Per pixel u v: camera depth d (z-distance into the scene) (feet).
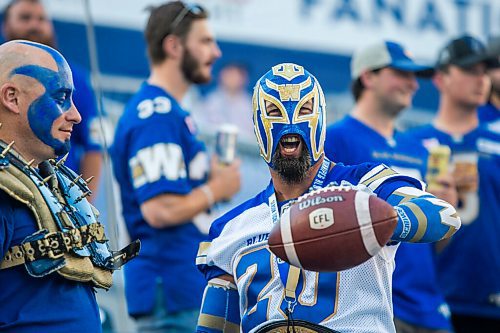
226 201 45.93
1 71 28.63
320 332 27.91
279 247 26.45
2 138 28.60
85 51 58.18
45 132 28.66
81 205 29.60
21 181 27.91
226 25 60.85
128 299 45.01
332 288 28.25
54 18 57.93
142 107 45.06
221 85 59.93
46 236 27.89
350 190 26.55
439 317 46.21
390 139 47.06
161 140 44.37
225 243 29.81
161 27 45.70
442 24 65.00
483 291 52.06
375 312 28.27
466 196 52.13
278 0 61.82
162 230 44.78
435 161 46.88
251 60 61.11
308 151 28.71
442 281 52.39
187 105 58.54
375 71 47.06
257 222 29.55
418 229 26.96
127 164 45.09
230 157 46.03
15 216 27.81
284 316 28.35
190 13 45.88
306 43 62.23
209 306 30.25
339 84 62.69
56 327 28.07
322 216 26.20
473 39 53.16
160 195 43.98
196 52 45.93
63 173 30.12
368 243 26.04
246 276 29.17
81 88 47.42
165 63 45.80
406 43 64.18
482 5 66.08
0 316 27.73
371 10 63.62
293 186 29.14
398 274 45.91
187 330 44.93
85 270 28.53
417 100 64.59
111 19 58.59
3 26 53.42
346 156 46.26
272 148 28.68
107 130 52.34
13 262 27.73
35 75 28.60
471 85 52.31
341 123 47.11
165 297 44.78
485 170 52.29
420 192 28.04
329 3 62.85
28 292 27.99
